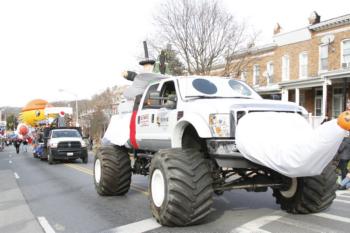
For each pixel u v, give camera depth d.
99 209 8.45
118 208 8.50
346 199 9.62
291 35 30.98
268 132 5.88
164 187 6.29
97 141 50.00
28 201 9.77
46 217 7.87
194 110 6.80
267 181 7.14
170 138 7.53
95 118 52.41
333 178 7.22
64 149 22.47
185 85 7.68
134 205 8.82
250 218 7.17
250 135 5.95
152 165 6.73
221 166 6.43
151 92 8.46
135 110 9.08
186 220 6.28
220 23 33.09
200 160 6.38
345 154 11.68
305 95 30.11
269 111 6.36
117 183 9.73
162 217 6.37
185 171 6.20
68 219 7.64
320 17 29.52
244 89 8.14
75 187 12.08
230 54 29.55
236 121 6.27
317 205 7.22
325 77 25.67
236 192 10.25
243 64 31.17
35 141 28.89
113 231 6.60
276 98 8.95
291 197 7.37
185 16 29.05
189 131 7.16
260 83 33.25
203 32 28.88
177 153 6.47
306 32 29.75
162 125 7.80
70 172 17.06
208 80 7.98
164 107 7.79
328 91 27.92
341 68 26.08
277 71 32.22
